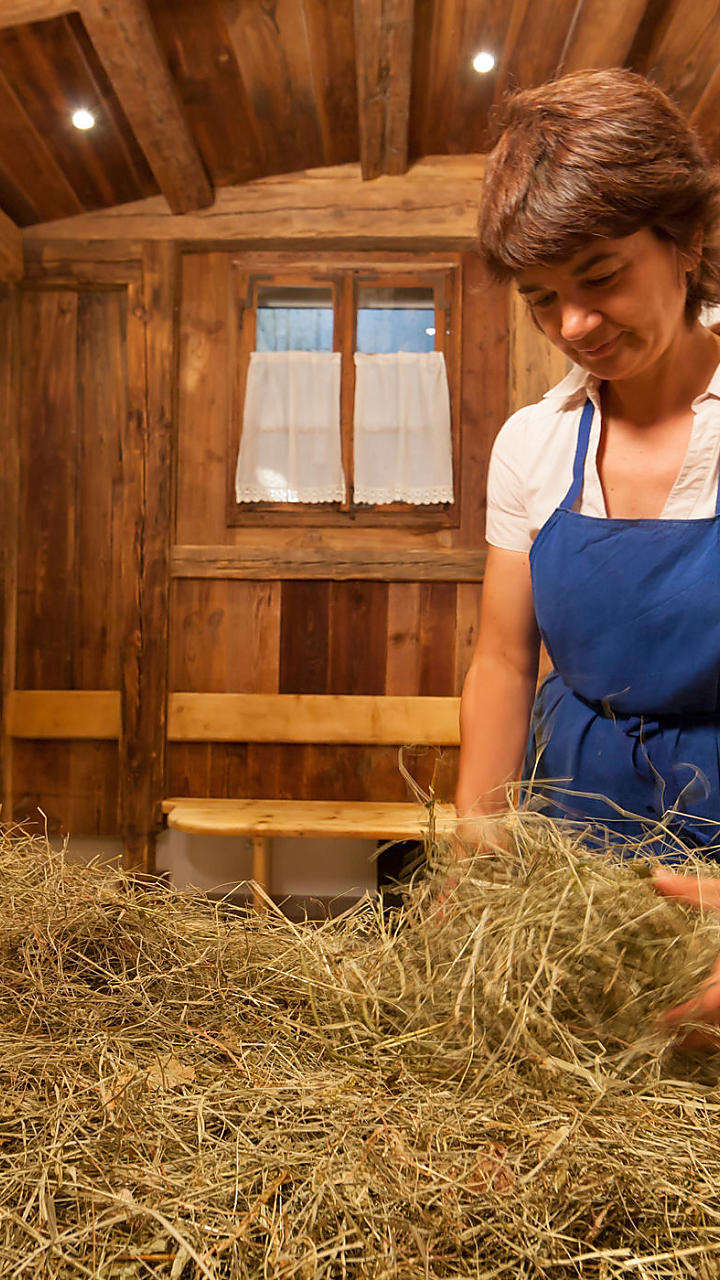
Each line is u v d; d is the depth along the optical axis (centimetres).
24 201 373
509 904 72
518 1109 59
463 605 386
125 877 104
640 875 71
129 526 391
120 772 383
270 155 370
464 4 302
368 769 385
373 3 288
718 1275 48
